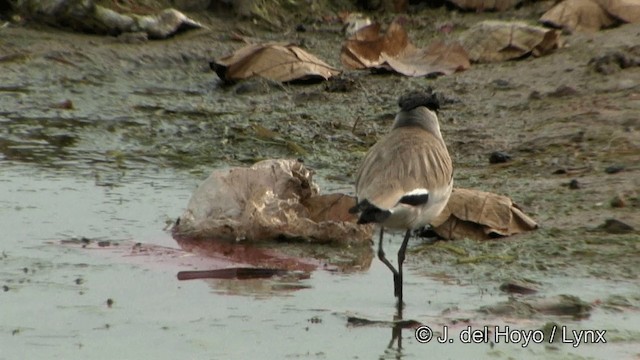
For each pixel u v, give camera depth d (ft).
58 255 37.06
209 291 34.14
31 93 58.54
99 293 33.94
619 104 52.31
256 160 48.93
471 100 55.21
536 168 45.39
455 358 29.25
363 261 36.58
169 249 37.63
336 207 39.65
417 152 31.01
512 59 61.21
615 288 33.22
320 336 30.73
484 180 44.06
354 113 55.11
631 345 29.60
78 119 54.95
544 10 70.64
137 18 67.87
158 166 47.98
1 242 38.22
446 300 32.78
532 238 37.55
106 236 38.88
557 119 51.16
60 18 67.46
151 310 32.68
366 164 31.37
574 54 60.23
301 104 56.80
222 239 38.58
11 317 32.14
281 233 38.40
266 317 32.04
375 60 62.03
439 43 61.87
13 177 45.83
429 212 30.91
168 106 56.95
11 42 65.16
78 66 62.85
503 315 31.55
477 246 37.06
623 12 64.28
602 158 45.83
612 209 39.93
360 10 74.43
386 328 31.09
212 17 71.26
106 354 29.66
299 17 72.74
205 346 30.12
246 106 56.85
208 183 39.91
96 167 47.62
